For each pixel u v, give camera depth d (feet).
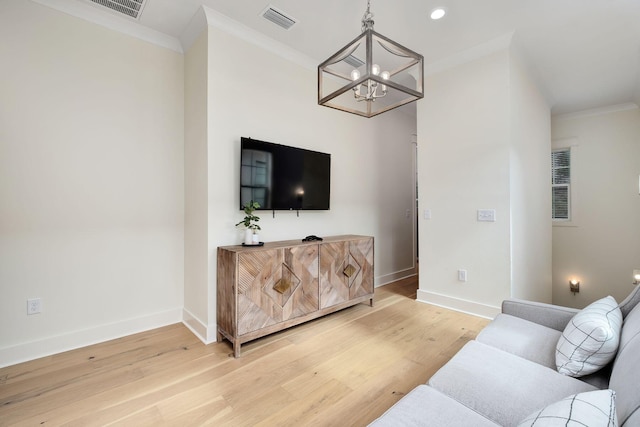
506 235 9.28
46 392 5.86
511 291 9.29
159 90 9.13
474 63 9.88
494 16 8.21
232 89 8.62
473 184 9.96
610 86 12.65
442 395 3.67
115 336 8.29
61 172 7.55
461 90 10.22
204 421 5.09
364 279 10.61
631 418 2.43
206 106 8.14
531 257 11.14
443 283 10.83
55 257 7.48
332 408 5.41
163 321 9.17
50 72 7.39
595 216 15.26
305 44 9.70
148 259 8.93
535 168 11.67
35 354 7.16
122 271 8.47
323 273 9.25
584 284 15.55
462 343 7.91
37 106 7.23
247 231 8.34
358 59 10.50
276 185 9.46
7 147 6.89
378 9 7.92
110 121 8.27
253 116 9.13
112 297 8.30
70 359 7.12
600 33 8.99
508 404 3.51
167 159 9.28
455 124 10.40
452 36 9.21
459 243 10.36
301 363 6.93
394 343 7.92
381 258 14.17
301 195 10.19
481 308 9.80
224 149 8.45
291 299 8.39
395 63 10.72
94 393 5.83
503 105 9.27
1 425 5.00
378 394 5.80
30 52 7.14
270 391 5.90
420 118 11.43
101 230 8.14
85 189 7.89
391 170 14.80
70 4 7.59
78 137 7.79
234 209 8.68
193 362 6.98
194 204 8.88
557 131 16.46
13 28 6.96
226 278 7.67
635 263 14.25
